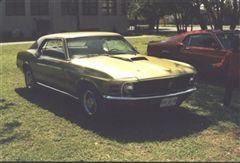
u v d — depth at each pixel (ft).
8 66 47.24
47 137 20.56
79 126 22.27
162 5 58.39
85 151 18.47
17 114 25.04
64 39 25.85
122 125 22.21
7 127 22.44
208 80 34.55
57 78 26.16
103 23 141.90
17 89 32.86
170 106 22.31
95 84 22.07
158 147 18.81
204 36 34.04
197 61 34.06
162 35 123.75
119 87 20.84
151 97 21.09
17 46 82.12
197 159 17.40
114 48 26.30
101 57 24.81
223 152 18.21
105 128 21.76
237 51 25.45
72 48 25.43
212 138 20.04
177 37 36.68
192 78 23.22
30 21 127.95
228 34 33.40
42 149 18.83
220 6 50.01
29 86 31.55
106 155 17.94
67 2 133.90
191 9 55.83
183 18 62.44
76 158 17.66
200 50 33.86
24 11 126.52
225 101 26.05
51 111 25.59
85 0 137.08
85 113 23.68
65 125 22.53
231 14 51.03
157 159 17.42
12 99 29.12
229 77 25.61
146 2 61.87
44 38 28.73
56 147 19.04
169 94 21.77
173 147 18.80
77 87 23.93
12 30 124.47
